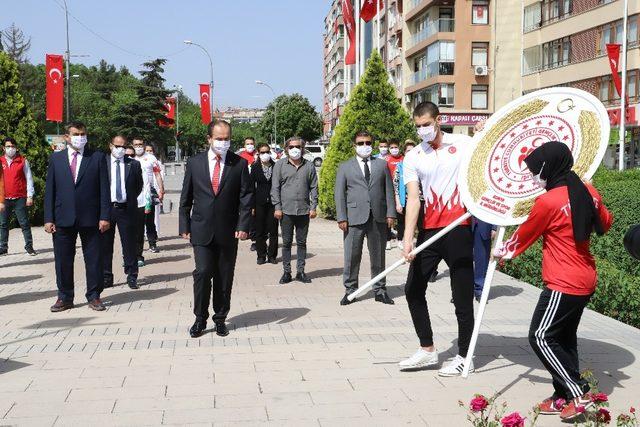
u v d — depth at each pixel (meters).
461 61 49.06
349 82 36.31
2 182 9.59
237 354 6.21
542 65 46.19
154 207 13.25
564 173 4.64
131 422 4.59
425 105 5.61
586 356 6.07
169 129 84.50
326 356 6.14
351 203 8.42
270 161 11.84
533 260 9.83
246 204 6.97
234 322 7.51
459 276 5.61
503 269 10.83
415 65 56.94
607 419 3.80
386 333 7.00
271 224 11.90
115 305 8.41
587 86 41.81
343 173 8.51
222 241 6.82
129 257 9.51
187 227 6.96
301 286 9.80
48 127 88.81
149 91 79.31
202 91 49.81
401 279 10.45
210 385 5.34
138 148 12.68
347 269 8.50
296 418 4.66
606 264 8.88
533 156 4.70
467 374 5.37
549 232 4.66
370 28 37.69
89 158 8.11
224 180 6.86
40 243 14.80
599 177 17.73
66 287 8.12
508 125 5.56
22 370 5.71
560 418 4.63
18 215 12.83
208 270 6.79
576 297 4.57
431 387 5.30
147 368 5.77
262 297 8.96
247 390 5.23
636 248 3.98
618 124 39.28
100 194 8.10
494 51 48.78
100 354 6.20
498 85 49.06
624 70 35.72
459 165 5.61
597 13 40.34
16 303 8.55
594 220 4.60
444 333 7.05
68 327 7.26
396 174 11.40
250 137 14.29
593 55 41.00
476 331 5.39
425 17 52.38
